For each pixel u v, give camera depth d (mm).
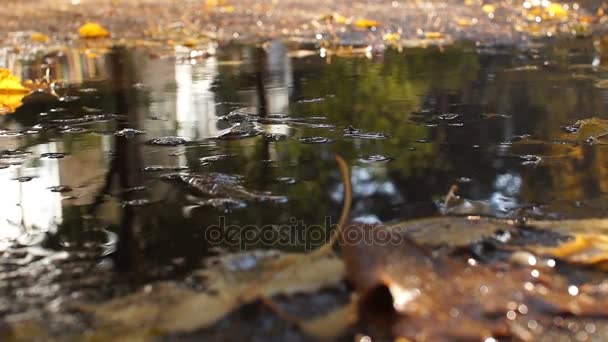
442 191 811
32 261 710
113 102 1222
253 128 1001
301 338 626
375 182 833
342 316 640
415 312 642
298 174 854
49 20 2770
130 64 1716
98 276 690
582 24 2355
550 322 635
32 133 999
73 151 929
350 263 677
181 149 929
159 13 2988
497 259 689
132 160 896
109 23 2670
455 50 1878
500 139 948
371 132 979
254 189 821
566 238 714
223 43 2137
